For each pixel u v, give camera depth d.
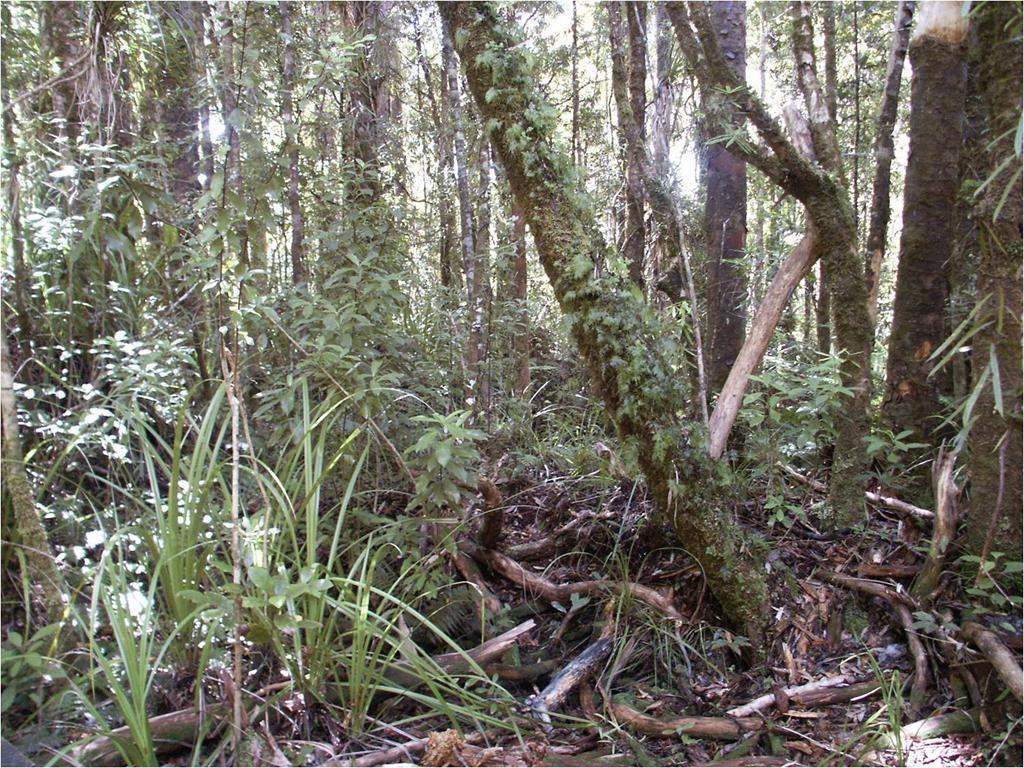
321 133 4.09
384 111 5.10
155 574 2.19
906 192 3.42
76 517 2.64
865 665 2.67
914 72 3.36
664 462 2.69
